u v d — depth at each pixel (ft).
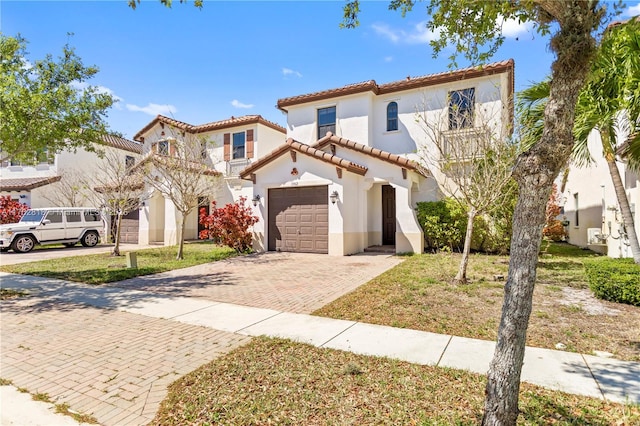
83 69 33.22
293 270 37.35
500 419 8.52
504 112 31.12
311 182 49.03
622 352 15.46
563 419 10.46
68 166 82.84
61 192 77.15
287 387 12.61
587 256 43.75
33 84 30.50
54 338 18.25
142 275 36.19
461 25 13.14
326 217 48.88
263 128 70.64
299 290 28.40
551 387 12.42
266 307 23.66
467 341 16.98
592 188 50.14
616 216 39.14
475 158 28.27
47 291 29.32
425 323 19.67
